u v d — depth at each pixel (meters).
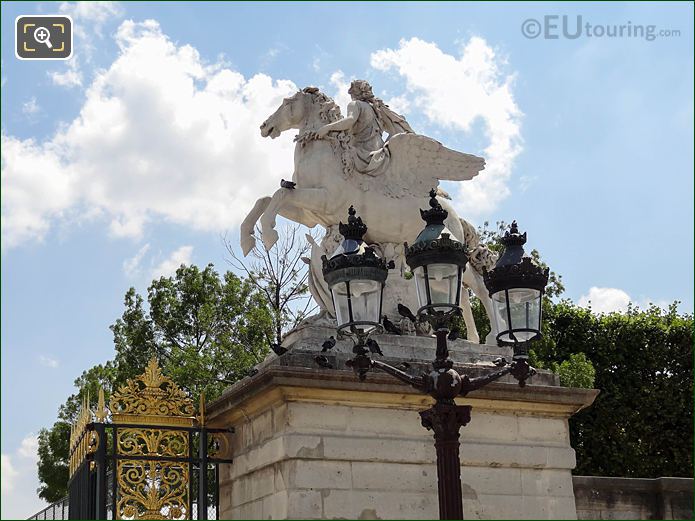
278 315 25.16
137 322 26.80
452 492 8.16
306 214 11.74
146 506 10.60
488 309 12.01
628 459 26.22
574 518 10.83
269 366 10.13
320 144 11.81
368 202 11.64
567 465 10.96
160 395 10.94
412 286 11.60
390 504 9.98
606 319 27.95
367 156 11.86
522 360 8.87
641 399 26.69
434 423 8.38
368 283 8.55
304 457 9.78
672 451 26.48
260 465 10.24
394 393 10.23
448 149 12.11
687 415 26.62
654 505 12.06
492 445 10.70
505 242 9.15
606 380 27.08
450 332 9.70
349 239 8.84
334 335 10.73
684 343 27.09
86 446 10.88
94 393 26.53
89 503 10.59
